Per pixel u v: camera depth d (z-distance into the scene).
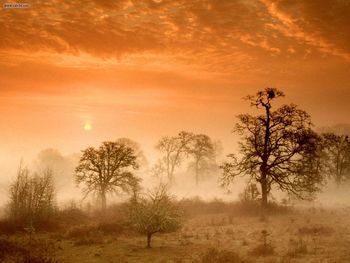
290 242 16.09
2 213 25.91
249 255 13.53
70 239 18.11
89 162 33.25
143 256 13.61
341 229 19.47
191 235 19.02
